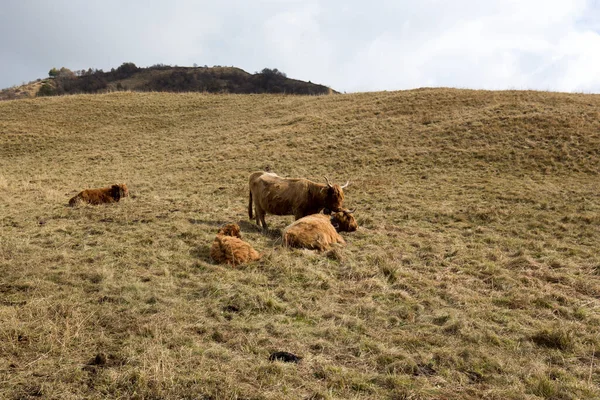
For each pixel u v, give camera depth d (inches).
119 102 1739.7
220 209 525.3
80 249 341.7
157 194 645.3
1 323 199.0
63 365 173.2
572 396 162.9
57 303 226.1
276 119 1352.1
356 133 1051.3
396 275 288.7
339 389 164.7
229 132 1245.7
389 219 482.9
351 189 657.6
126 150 1135.0
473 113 1088.2
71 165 995.9
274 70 5492.1
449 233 426.3
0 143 1212.5
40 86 4722.0
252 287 260.5
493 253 349.1
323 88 4835.1
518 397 162.6
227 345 195.9
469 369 182.9
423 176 729.0
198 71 5403.5
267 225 453.4
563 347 200.7
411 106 1236.5
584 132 858.8
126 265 299.0
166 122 1486.2
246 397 157.9
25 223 432.1
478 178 697.0
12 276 267.9
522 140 860.6
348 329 214.4
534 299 254.7
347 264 305.9
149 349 181.9
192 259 316.5
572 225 444.8
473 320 224.1
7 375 164.7
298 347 195.6
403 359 185.8
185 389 160.9
